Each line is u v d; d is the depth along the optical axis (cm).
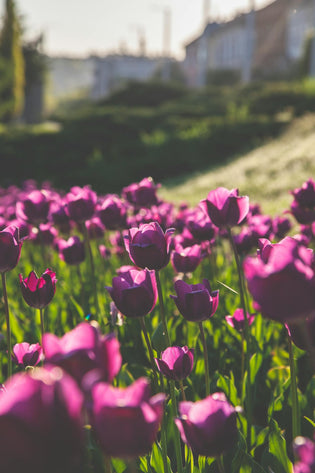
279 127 1927
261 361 247
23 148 1995
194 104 3119
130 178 1858
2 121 3850
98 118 2300
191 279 344
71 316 328
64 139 2053
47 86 5350
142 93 4147
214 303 173
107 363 79
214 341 285
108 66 9394
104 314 288
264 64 5347
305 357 265
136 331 289
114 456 77
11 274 412
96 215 303
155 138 2025
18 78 3753
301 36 4916
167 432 197
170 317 312
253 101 2402
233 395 220
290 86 2477
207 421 113
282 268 90
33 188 784
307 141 1420
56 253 469
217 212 189
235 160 1688
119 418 74
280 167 1200
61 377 61
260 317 283
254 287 93
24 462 60
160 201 348
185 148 1897
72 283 382
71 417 61
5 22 3641
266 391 254
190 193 1166
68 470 64
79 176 1872
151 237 165
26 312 328
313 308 92
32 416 60
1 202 661
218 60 6325
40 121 5069
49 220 335
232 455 183
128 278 152
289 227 379
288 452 205
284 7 5119
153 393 230
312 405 224
